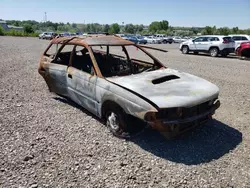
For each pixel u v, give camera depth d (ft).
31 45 82.07
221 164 11.50
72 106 18.93
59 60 19.76
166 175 10.59
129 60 19.77
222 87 26.02
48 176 10.32
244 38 65.57
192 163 11.52
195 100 12.13
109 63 18.39
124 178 10.29
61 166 11.03
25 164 11.12
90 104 15.60
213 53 60.13
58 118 16.48
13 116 16.65
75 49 17.72
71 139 13.56
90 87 15.15
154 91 12.53
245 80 29.94
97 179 10.19
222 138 14.05
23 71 32.09
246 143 13.53
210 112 13.20
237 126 15.76
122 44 17.48
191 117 12.14
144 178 10.34
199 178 10.43
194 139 13.85
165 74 15.05
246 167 11.30
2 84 25.04
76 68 17.13
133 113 12.25
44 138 13.61
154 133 14.39
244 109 18.99
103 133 14.34
